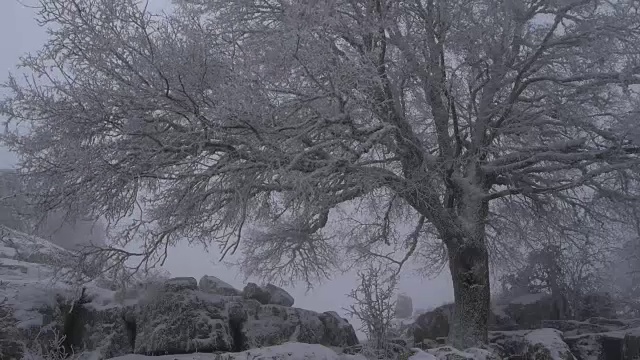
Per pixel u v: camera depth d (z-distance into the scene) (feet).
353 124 36.50
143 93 33.22
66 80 32.89
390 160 44.09
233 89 30.07
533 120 50.19
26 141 33.58
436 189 48.47
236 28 41.16
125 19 32.68
